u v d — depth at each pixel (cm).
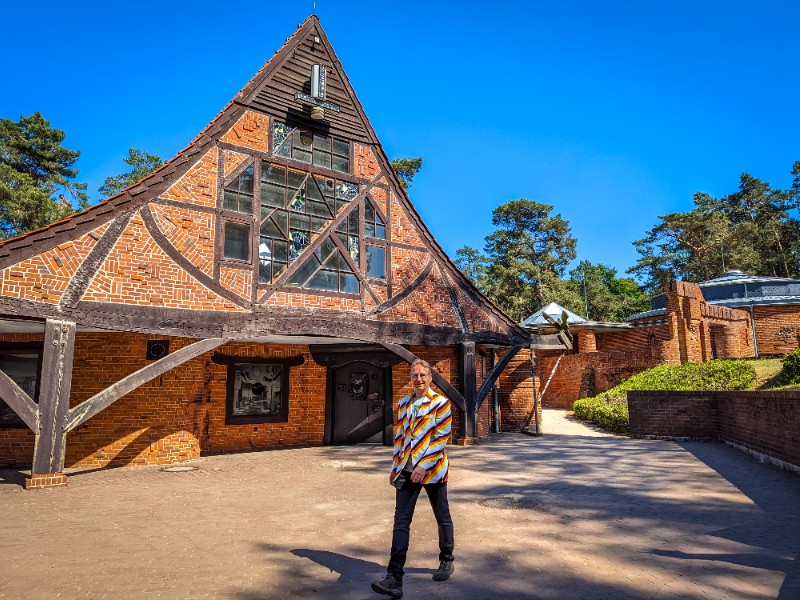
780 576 405
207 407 1189
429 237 1316
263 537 527
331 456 1120
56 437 802
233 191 1045
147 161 4134
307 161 1162
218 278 992
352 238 1189
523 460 1029
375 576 416
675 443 1266
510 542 500
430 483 402
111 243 891
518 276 5581
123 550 487
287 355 1306
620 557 454
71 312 837
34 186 3825
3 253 795
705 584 391
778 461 899
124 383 860
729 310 2384
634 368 2120
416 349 1297
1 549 491
